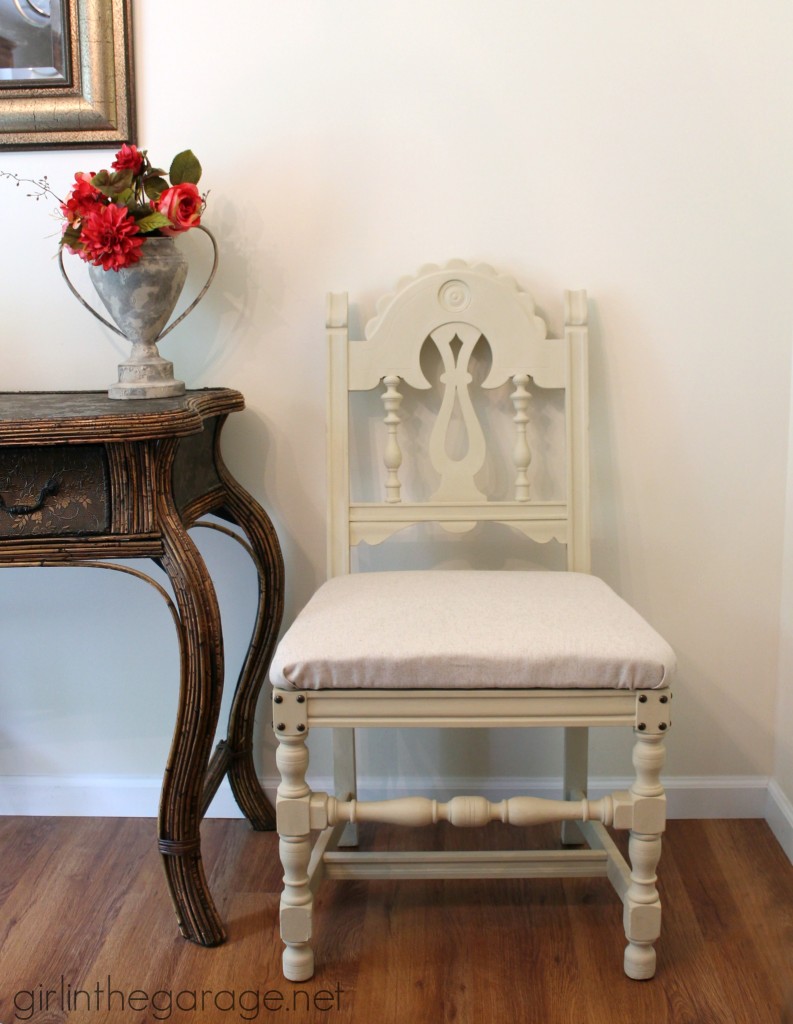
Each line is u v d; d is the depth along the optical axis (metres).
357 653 1.24
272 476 1.72
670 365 1.65
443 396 1.64
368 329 1.59
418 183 1.63
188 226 1.48
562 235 1.63
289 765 1.29
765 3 1.55
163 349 1.70
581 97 1.59
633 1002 1.30
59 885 1.58
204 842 1.71
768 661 1.73
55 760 1.81
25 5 1.59
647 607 1.72
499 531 1.71
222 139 1.63
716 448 1.67
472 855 1.38
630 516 1.70
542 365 1.58
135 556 1.32
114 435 1.25
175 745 1.35
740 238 1.61
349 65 1.60
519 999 1.31
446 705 1.26
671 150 1.60
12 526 1.30
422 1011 1.29
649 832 1.29
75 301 1.69
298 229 1.65
